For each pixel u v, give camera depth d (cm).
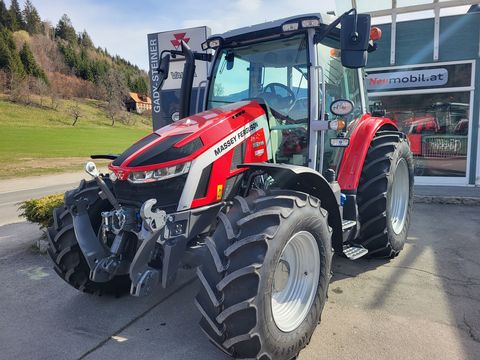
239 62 383
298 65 354
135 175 271
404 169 461
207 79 396
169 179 267
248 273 222
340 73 405
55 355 272
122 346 280
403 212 455
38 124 5925
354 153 395
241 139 304
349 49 290
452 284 361
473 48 775
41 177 1513
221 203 288
